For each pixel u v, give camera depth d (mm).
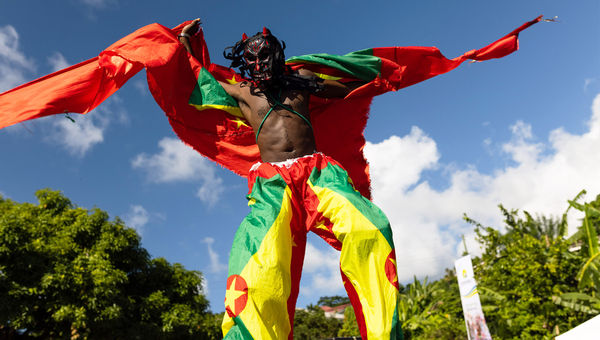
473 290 12336
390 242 1927
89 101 2635
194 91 2666
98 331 11781
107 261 12008
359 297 1838
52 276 10523
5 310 9805
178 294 14742
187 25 2869
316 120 2977
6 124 2418
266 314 1728
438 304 23750
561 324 15023
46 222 12766
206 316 14875
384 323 1737
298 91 2406
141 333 12391
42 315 11414
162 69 2500
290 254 1950
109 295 11484
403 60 3029
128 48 2467
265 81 2314
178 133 2875
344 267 1887
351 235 1899
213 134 2955
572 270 15297
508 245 18625
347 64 2723
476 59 3098
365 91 2719
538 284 15227
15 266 10297
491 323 19594
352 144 2953
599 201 16781
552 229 20266
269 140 2328
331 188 2059
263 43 2314
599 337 6156
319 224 2104
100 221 13289
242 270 1788
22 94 2492
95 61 2639
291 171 2143
